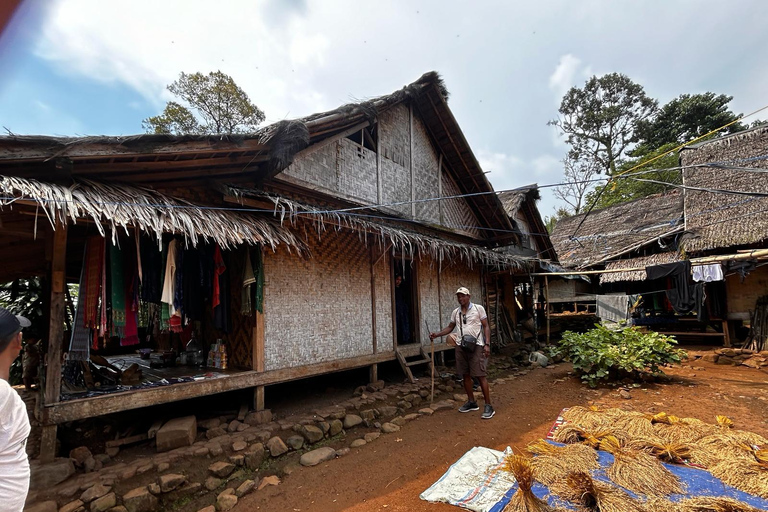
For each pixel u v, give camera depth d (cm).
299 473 416
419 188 937
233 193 509
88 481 347
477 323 588
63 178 387
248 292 552
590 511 290
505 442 477
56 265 383
